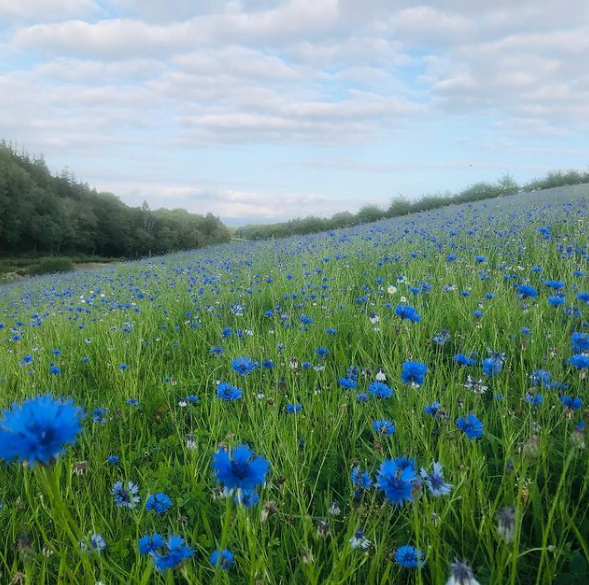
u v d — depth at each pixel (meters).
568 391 3.09
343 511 2.37
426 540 2.00
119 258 84.50
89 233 78.94
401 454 2.64
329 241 13.92
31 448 1.01
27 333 6.46
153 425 3.58
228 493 1.30
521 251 8.03
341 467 2.80
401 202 41.34
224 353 4.58
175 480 2.79
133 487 2.48
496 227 10.99
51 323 7.18
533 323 4.09
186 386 4.10
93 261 75.38
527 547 2.08
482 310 4.59
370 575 1.74
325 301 5.83
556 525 2.09
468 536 2.08
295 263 9.95
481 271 6.44
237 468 1.28
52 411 1.08
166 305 7.48
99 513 2.36
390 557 1.93
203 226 102.94
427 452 2.31
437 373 3.40
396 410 3.07
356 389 3.36
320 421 3.14
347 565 1.91
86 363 5.09
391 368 3.55
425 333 4.31
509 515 1.39
